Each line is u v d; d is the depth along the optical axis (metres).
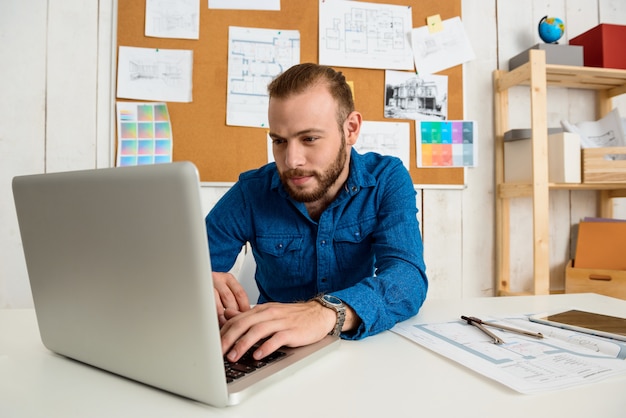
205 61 1.82
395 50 1.96
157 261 0.45
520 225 2.08
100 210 0.49
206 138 1.82
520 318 0.81
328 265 1.08
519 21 2.08
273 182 1.06
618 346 0.61
